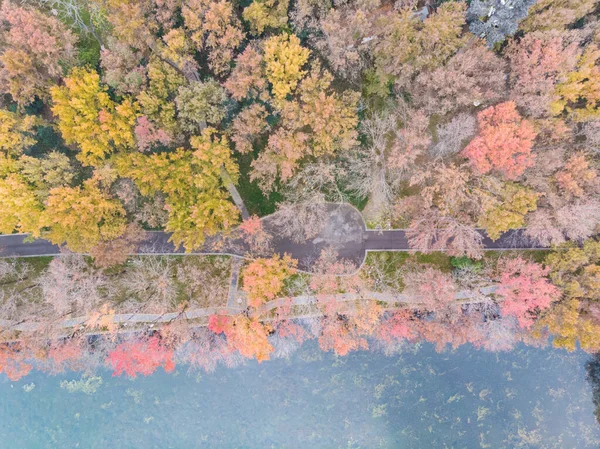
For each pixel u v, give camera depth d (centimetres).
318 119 3200
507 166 3209
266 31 3519
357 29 3197
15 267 4078
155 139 3238
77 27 3672
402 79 3312
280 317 3966
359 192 3766
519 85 3322
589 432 4122
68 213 3362
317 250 4128
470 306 3884
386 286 4006
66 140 3212
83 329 4022
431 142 3619
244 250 4128
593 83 3262
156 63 3222
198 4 3058
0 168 3266
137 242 4059
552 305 3669
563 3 3212
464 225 3572
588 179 3319
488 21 3045
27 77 3128
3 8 3069
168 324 3928
